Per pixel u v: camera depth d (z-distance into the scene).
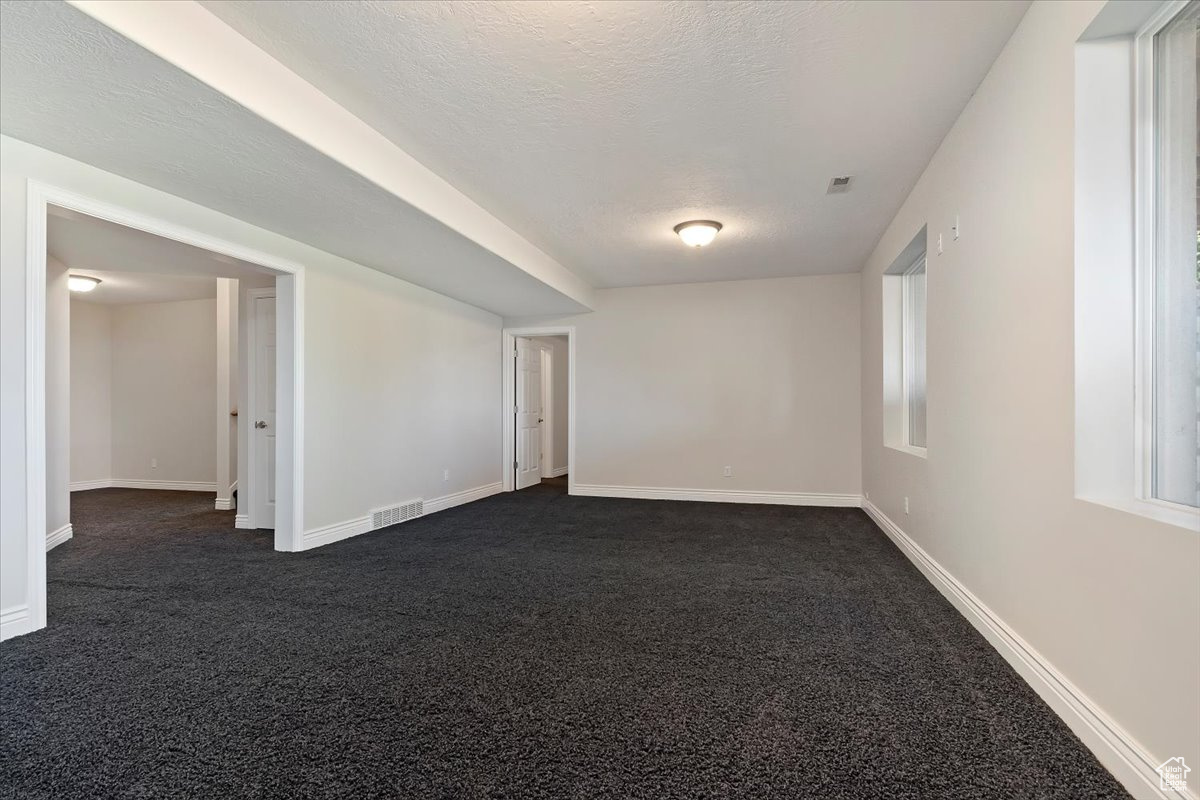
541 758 1.53
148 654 2.19
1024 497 1.98
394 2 1.85
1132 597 1.40
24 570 2.39
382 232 3.53
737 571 3.36
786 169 3.20
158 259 4.11
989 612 2.30
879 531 4.49
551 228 4.25
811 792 1.39
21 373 2.37
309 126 2.34
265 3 1.86
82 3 1.54
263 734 1.64
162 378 7.04
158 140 2.31
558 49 2.11
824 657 2.17
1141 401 1.61
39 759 1.52
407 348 5.00
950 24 1.99
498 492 6.67
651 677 2.00
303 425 3.85
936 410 3.04
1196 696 1.19
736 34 2.03
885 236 4.32
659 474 6.25
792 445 5.88
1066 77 1.69
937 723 1.70
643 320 6.34
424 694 1.88
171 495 6.46
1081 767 1.49
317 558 3.64
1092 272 1.63
